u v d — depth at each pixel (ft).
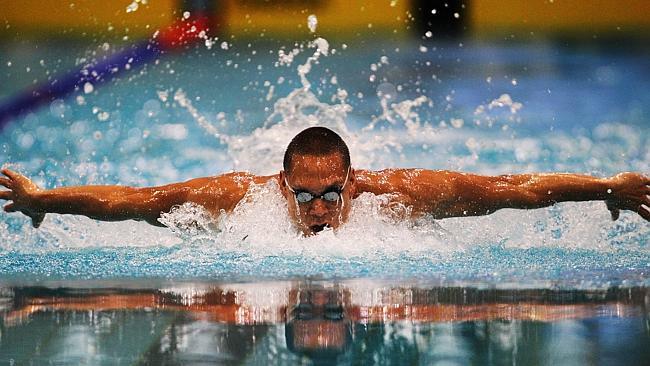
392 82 108.47
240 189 37.55
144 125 83.92
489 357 18.92
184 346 19.99
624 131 79.20
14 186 38.11
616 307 23.99
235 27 129.29
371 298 25.40
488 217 39.65
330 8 134.62
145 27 122.31
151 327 21.93
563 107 92.22
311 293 26.20
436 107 93.35
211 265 32.27
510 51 128.16
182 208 37.42
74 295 26.43
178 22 124.36
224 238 36.99
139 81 105.81
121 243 39.24
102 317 23.20
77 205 37.58
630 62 118.42
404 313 23.25
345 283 27.99
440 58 123.03
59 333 21.43
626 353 19.20
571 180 38.27
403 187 37.37
